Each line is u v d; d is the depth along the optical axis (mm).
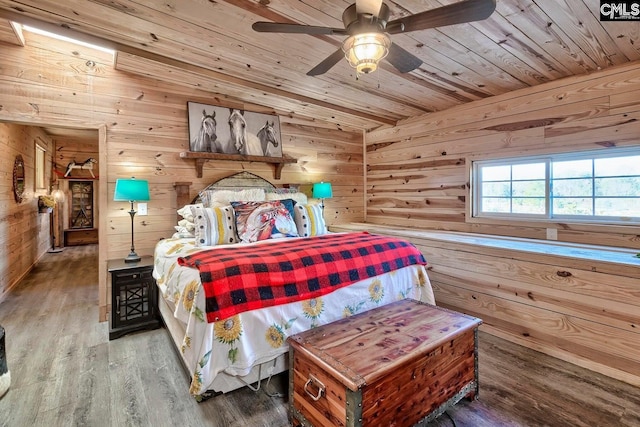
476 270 2867
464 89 3258
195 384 1694
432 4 1899
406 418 1535
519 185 3293
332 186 4738
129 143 3209
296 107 4070
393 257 2607
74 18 2252
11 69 2711
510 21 2023
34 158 5500
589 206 2820
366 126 4840
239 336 1808
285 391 1996
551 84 2973
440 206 3965
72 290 4023
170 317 2465
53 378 2096
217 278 1802
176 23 2281
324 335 1732
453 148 3807
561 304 2338
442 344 1674
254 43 2539
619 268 2064
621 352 2070
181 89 3471
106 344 2580
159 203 3371
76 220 7762
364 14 1588
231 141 3738
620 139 2574
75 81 2955
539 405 1842
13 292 3936
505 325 2672
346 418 1358
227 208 3025
